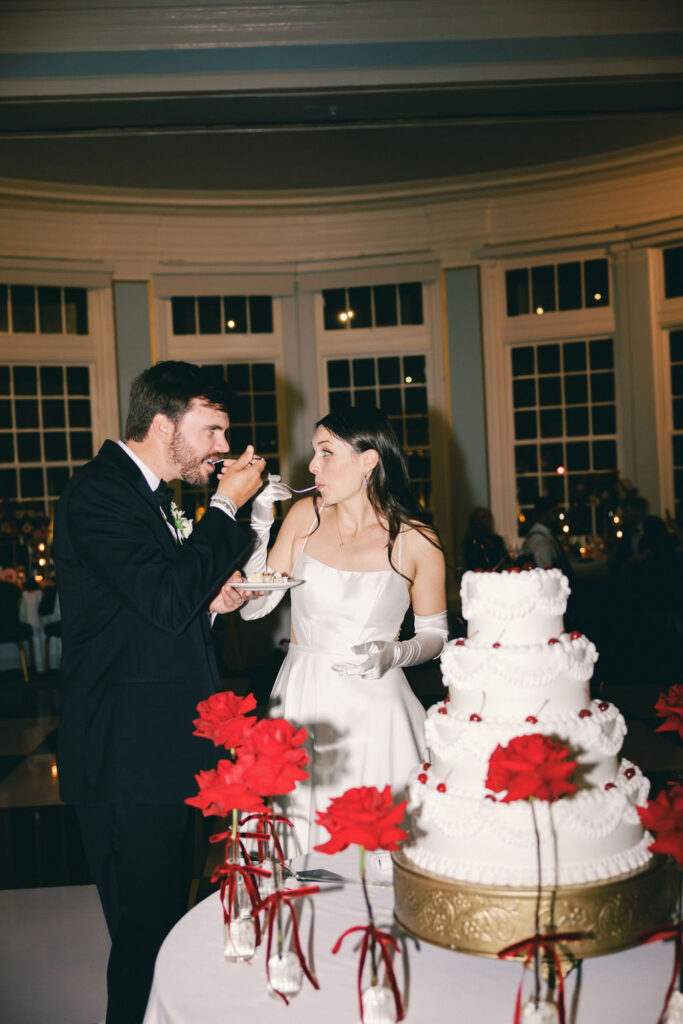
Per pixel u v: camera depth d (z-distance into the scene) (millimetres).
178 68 4973
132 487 1895
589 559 7973
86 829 1897
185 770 1860
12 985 2668
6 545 7770
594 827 1307
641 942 1190
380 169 8008
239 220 8734
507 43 5062
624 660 7047
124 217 8453
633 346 8328
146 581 1784
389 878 1689
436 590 2375
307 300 8945
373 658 2057
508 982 1319
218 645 7527
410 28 5016
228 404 1988
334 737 2252
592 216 8359
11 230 8094
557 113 5523
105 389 8570
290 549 2463
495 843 1304
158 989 1355
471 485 8828
